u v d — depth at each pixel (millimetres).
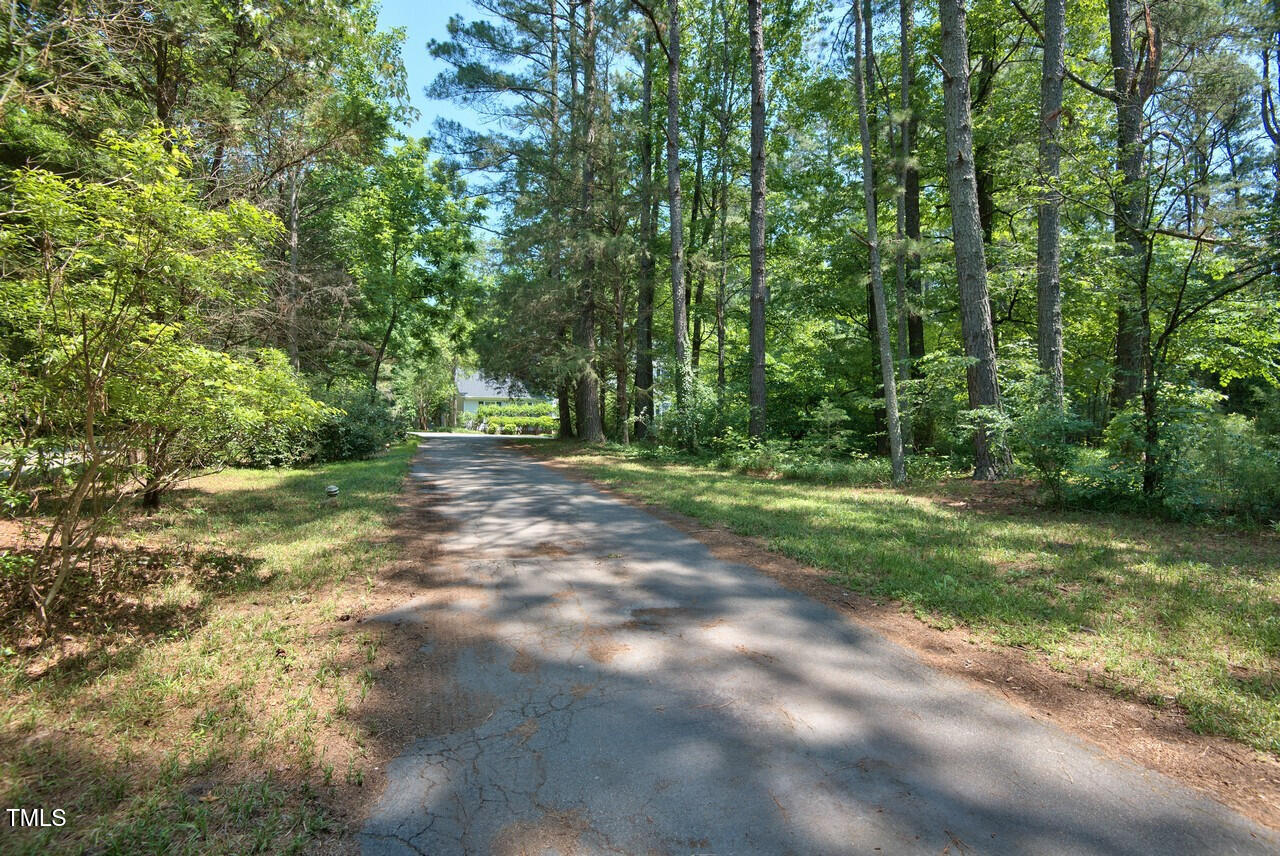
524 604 4801
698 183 24812
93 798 2326
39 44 5375
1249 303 11383
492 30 20781
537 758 2709
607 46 20734
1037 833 2225
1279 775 2586
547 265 21656
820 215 19062
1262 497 7117
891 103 17250
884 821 2289
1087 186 10734
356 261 23984
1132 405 8531
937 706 3193
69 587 4453
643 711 3143
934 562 5688
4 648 3371
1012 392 11047
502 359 24344
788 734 2920
